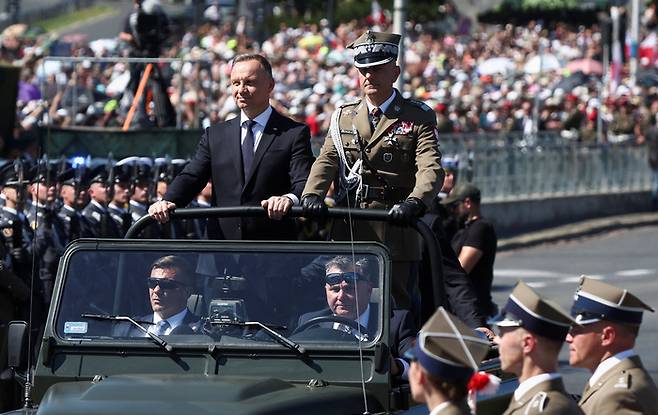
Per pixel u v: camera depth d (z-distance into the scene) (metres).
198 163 25.03
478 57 121.06
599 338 18.36
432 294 24.80
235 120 24.95
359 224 23.97
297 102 81.94
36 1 182.75
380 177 24.08
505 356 16.64
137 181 36.00
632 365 18.36
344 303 20.17
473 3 171.25
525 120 90.44
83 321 20.44
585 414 17.53
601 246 75.62
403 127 23.95
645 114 92.50
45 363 20.11
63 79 69.12
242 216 22.14
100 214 35.19
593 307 18.33
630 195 88.25
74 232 34.44
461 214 35.97
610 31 109.94
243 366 19.89
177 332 20.30
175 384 18.56
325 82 93.44
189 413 17.52
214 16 132.38
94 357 20.14
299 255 20.62
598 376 18.44
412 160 24.06
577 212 82.94
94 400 18.03
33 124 56.03
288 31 130.38
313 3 149.50
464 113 85.44
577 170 83.25
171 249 20.81
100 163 38.03
